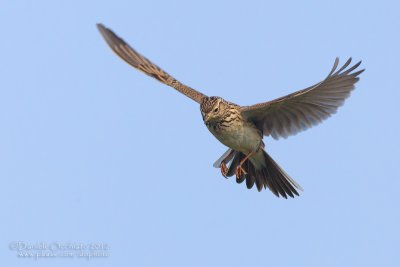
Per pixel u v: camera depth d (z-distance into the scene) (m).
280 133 14.98
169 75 16.17
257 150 15.08
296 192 15.18
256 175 15.48
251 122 14.93
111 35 16.44
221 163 15.60
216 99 14.80
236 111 14.68
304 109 14.36
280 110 14.48
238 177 15.05
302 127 14.65
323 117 14.25
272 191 15.34
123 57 16.20
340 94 13.70
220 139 15.05
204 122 14.80
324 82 13.07
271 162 15.17
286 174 14.90
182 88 15.70
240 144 14.96
